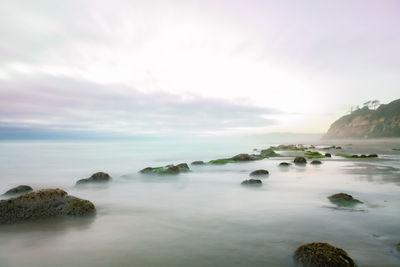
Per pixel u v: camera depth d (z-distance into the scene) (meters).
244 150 66.12
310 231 8.31
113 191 16.14
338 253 6.00
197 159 41.69
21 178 22.61
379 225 8.74
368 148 60.62
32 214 10.12
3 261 6.54
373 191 14.16
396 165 26.64
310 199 12.82
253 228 8.73
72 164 33.88
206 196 14.17
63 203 10.94
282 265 6.13
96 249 7.20
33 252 7.06
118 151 62.09
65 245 7.53
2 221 9.51
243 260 6.41
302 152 50.62
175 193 15.18
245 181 17.67
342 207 11.12
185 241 7.69
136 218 10.16
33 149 68.19
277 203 12.15
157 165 32.97
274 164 30.22
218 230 8.62
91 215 10.59
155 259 6.53
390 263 6.05
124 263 6.33
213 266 6.11
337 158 36.34
